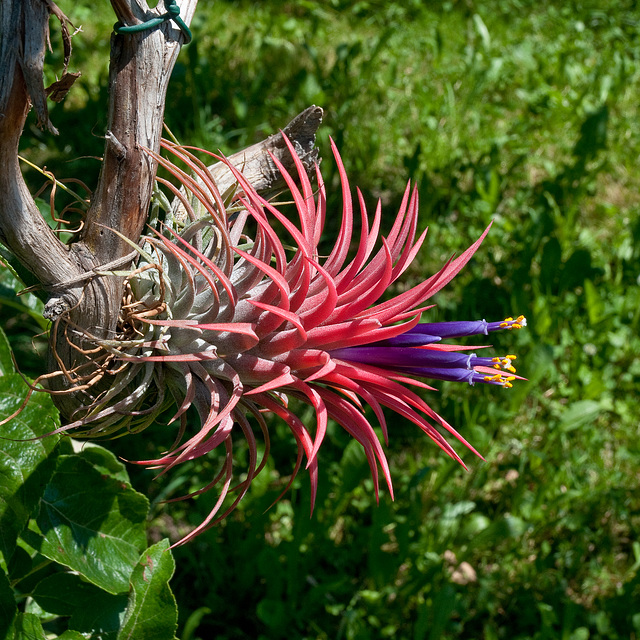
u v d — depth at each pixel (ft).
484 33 19.06
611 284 13.05
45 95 3.23
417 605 8.58
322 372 3.43
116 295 3.83
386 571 8.20
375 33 21.16
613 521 9.79
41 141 13.23
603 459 10.60
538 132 17.26
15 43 3.14
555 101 17.57
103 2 18.15
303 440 3.70
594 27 24.29
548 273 11.95
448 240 13.21
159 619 4.77
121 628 4.80
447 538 8.80
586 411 10.12
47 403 4.63
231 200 4.30
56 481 5.19
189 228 3.93
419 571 8.53
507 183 14.58
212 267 3.57
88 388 4.02
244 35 17.43
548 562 8.77
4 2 3.13
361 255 3.85
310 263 3.52
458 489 9.73
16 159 3.37
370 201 14.02
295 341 3.62
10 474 4.50
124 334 3.99
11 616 4.68
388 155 15.33
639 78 20.59
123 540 5.36
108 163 3.70
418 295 3.73
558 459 10.09
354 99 15.64
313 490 3.70
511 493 9.84
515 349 11.42
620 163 16.57
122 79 3.63
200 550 8.70
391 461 10.08
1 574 4.62
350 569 8.84
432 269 12.65
